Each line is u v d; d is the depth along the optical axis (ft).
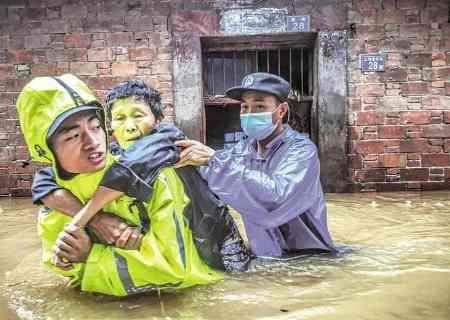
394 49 19.34
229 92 8.55
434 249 9.23
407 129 19.48
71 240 6.36
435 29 19.19
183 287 6.88
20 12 19.72
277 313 5.92
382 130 19.54
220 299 6.47
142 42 19.72
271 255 8.63
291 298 6.47
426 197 17.44
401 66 19.36
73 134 5.98
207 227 7.48
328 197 18.20
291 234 8.83
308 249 8.90
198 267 7.13
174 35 19.56
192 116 19.83
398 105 19.48
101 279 6.48
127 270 6.40
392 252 9.03
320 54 19.47
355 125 19.58
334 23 19.34
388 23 19.27
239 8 19.47
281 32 19.47
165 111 19.92
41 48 19.85
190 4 19.49
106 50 19.79
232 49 20.38
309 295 6.57
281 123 8.80
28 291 7.11
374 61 19.34
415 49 19.30
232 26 19.49
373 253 8.95
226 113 21.70
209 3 19.48
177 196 6.98
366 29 19.33
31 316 6.08
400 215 13.61
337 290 6.77
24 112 6.02
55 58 19.89
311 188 8.34
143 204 6.68
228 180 7.48
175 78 19.71
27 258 9.29
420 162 19.51
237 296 6.57
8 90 20.02
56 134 5.92
